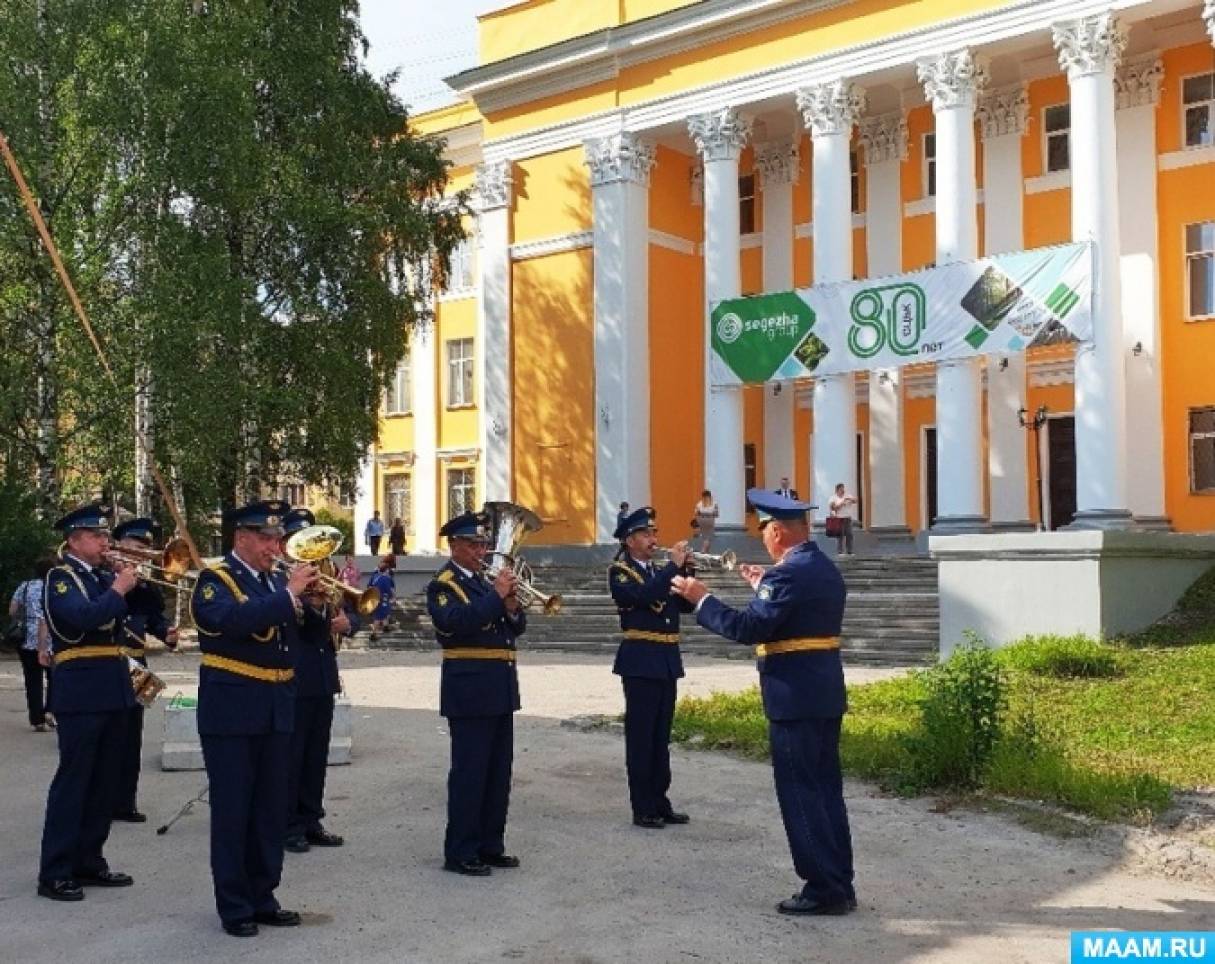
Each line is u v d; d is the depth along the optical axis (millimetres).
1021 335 23000
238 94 22500
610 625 22312
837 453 25406
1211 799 8766
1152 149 25016
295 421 24438
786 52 26516
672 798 9422
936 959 5836
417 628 24797
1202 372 24484
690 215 31000
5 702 15906
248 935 6203
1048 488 26578
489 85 30891
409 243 26406
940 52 24312
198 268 21984
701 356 30828
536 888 7059
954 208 24047
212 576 6551
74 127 22031
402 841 8211
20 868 7594
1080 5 22672
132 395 22203
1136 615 16922
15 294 21922
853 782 9773
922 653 18484
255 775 6484
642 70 28812
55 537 21609
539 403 30547
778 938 6156
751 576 6945
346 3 26750
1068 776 8984
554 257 30469
